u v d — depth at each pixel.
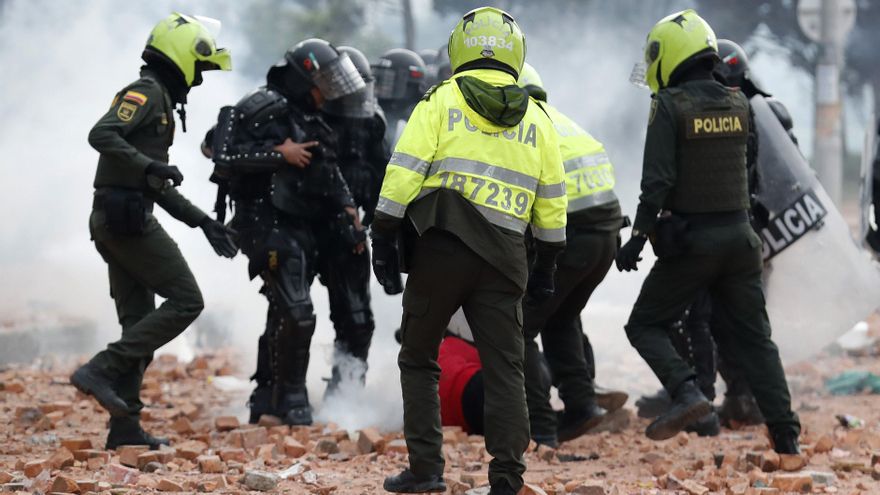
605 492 16.16
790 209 21.03
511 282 14.57
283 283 20.95
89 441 18.70
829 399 25.33
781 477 16.70
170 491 15.83
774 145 21.12
